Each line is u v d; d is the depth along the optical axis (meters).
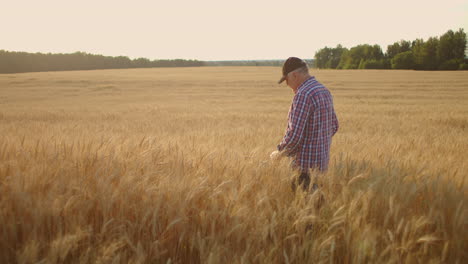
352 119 12.29
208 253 1.71
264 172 2.61
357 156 3.46
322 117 2.61
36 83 39.41
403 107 17.88
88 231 1.78
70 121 12.56
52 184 2.12
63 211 1.90
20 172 2.10
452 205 2.06
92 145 3.07
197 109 18.06
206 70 70.38
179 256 1.88
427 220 1.81
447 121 11.70
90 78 45.50
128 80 42.69
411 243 1.75
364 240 1.67
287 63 2.70
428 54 79.56
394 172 2.54
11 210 1.87
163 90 33.25
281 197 2.34
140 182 2.21
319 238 1.76
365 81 38.72
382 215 2.08
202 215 1.98
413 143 4.95
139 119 13.03
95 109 18.48
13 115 14.81
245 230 1.91
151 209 1.94
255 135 6.52
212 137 5.76
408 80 39.12
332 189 2.36
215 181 2.45
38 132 7.01
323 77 45.03
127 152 2.98
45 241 1.80
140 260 1.57
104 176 2.27
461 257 1.79
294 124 2.58
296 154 2.73
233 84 38.03
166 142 4.36
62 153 2.75
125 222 1.94
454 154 4.16
